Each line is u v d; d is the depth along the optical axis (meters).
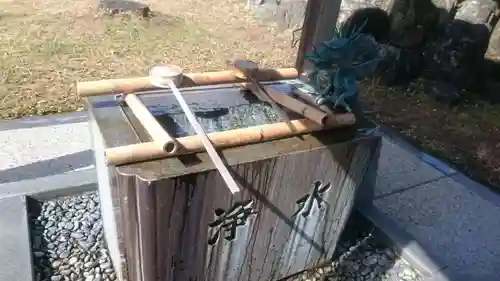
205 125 2.01
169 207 1.62
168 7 7.21
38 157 3.21
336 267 2.51
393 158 3.75
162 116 1.99
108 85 1.94
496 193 3.41
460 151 4.03
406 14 5.18
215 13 7.21
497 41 5.87
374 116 4.53
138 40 5.66
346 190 2.22
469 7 5.12
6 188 2.73
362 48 2.01
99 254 2.43
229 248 1.97
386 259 2.59
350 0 5.71
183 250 1.81
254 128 1.86
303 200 2.08
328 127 2.02
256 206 1.91
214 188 1.70
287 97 2.11
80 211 2.73
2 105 3.81
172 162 1.64
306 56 2.16
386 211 3.04
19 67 4.54
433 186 3.40
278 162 1.82
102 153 1.84
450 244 2.77
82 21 6.03
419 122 4.51
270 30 6.72
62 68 4.67
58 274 2.26
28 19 5.87
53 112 3.85
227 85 2.35
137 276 1.93
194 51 5.56
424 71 5.40
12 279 2.08
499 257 2.69
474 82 5.24
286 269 2.34
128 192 1.60
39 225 2.58
